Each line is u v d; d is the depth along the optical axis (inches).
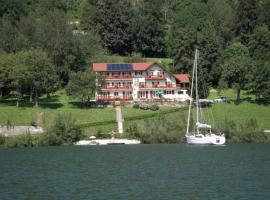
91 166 5462.6
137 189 4124.0
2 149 7455.7
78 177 4722.0
